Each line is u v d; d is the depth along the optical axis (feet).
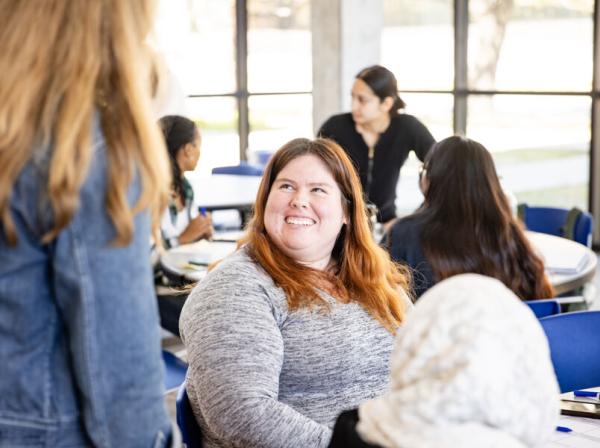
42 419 3.67
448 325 3.01
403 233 8.77
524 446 2.98
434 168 8.68
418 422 2.94
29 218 3.52
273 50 26.99
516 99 21.63
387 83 13.76
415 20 23.39
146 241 3.76
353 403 6.10
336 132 14.29
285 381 6.03
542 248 11.55
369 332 6.23
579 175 20.77
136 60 3.73
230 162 27.86
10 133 3.46
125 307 3.63
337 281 6.34
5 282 3.60
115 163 3.58
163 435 3.84
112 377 3.64
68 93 3.52
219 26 27.22
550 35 20.72
